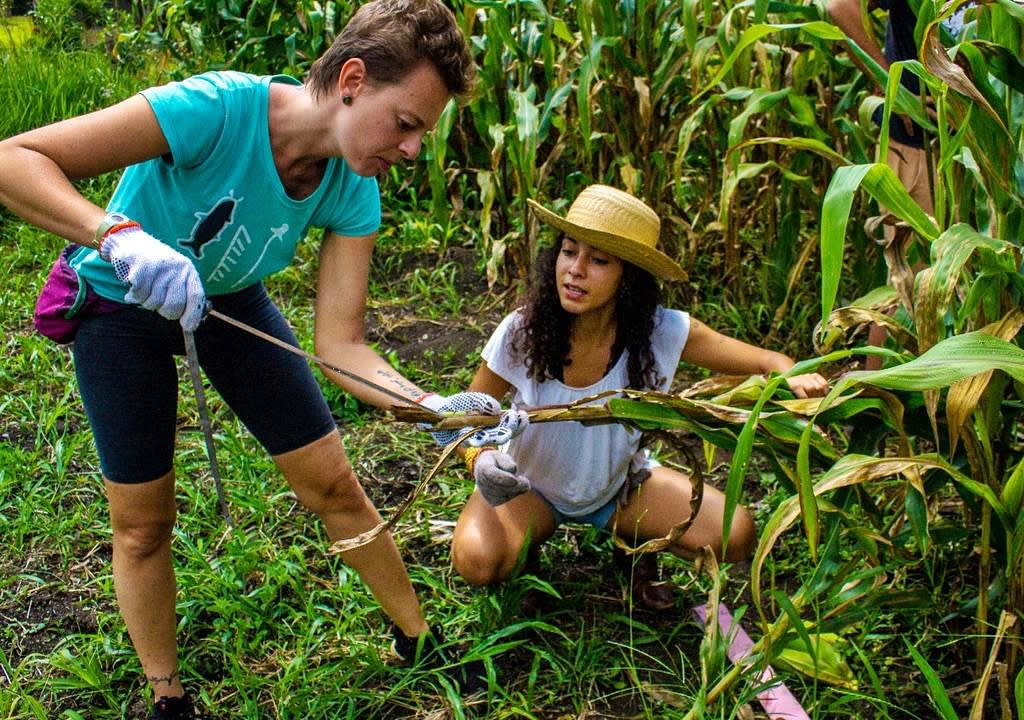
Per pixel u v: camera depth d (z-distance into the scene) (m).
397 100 1.84
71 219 1.78
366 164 1.92
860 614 2.25
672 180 4.37
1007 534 2.07
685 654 2.62
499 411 2.22
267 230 2.04
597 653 2.57
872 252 3.89
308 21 5.43
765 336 4.15
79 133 1.81
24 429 3.60
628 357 2.56
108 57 7.21
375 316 4.48
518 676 2.56
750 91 3.62
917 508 2.12
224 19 5.91
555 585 2.85
